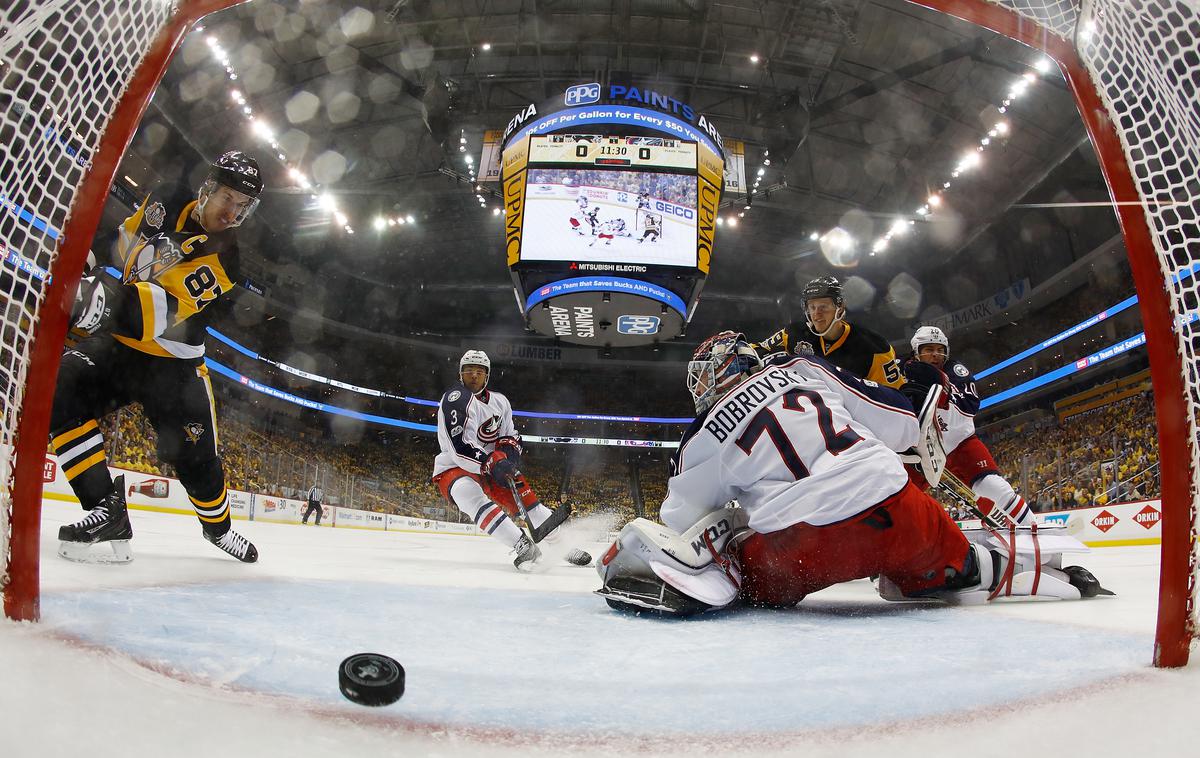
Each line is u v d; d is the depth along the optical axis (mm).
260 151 25484
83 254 1124
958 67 22297
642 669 1288
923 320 34250
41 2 1052
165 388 2898
